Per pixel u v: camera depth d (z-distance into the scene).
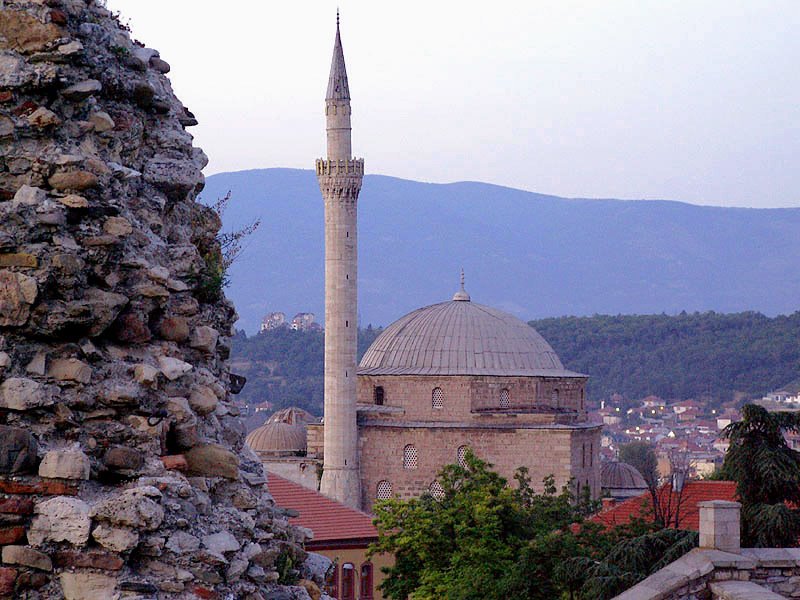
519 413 128.38
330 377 129.88
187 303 12.95
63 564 10.69
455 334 133.62
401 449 129.50
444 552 60.41
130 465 11.37
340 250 131.38
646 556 40.16
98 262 11.60
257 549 11.93
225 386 13.98
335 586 62.31
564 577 43.72
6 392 11.02
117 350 11.91
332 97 134.25
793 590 26.48
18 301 11.12
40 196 11.40
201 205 14.39
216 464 12.22
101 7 12.90
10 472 10.81
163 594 10.80
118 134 12.66
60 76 11.73
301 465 131.88
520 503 63.72
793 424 43.22
